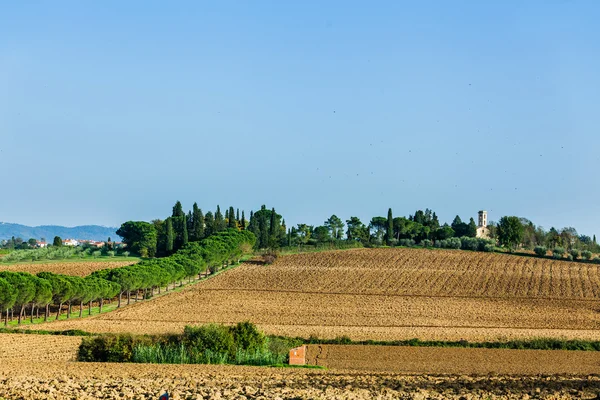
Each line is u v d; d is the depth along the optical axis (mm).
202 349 96938
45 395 59594
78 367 84312
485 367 101875
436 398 62406
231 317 181250
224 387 67188
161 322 168125
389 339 137250
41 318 173625
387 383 72688
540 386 72000
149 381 70312
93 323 162750
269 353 99875
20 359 95250
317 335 141250
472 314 191625
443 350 121938
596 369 100750
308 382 72688
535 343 129750
